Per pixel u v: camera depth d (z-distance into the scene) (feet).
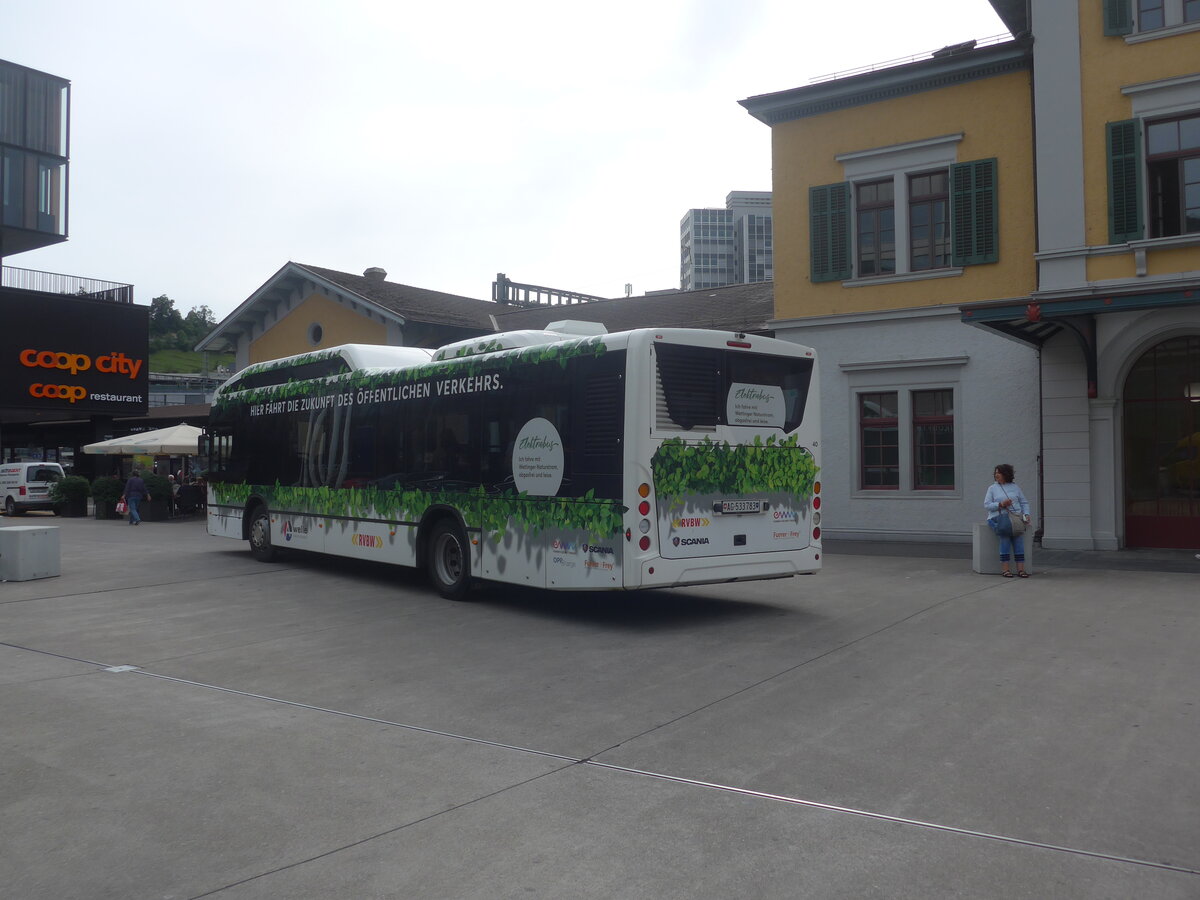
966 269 56.34
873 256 60.44
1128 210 49.11
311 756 18.29
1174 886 12.34
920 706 21.09
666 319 78.38
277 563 50.75
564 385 32.58
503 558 34.78
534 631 31.17
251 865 13.41
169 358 572.92
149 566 50.06
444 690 23.40
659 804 15.49
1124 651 26.20
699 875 12.85
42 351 104.27
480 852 13.73
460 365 37.24
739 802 15.53
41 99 112.88
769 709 21.13
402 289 94.79
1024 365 54.85
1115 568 43.27
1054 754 17.69
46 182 113.19
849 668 24.91
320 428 46.19
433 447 38.55
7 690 23.76
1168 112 48.34
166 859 13.64
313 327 92.68
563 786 16.43
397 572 47.32
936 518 57.41
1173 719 19.77
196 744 19.12
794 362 34.58
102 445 92.32
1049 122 51.16
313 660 27.07
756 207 542.57
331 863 13.42
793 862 13.21
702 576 31.45
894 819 14.69
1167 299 41.96
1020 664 24.91
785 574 33.83
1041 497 54.13
